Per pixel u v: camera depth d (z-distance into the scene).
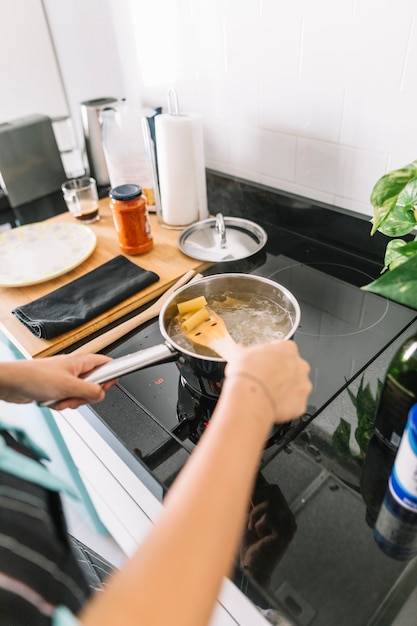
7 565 0.33
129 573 0.26
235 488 0.29
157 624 0.24
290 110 0.92
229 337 0.61
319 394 0.63
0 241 1.03
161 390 0.66
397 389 0.48
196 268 0.92
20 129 1.22
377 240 0.92
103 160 1.28
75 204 1.11
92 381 0.54
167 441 0.58
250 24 0.89
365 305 0.81
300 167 0.98
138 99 1.26
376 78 0.77
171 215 1.05
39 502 0.38
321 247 0.99
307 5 0.79
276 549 0.45
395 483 0.47
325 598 0.42
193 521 0.27
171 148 0.96
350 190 0.92
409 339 0.48
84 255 0.96
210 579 0.26
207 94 1.07
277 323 0.68
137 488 0.61
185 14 1.00
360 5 0.73
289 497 0.50
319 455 0.54
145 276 0.87
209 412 0.62
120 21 1.15
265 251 0.99
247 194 1.11
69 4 1.25
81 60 1.34
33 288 0.91
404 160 0.80
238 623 0.52
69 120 1.40
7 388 0.50
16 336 0.79
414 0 0.67
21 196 1.28
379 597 0.42
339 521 0.48
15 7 1.26
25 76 1.36
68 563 0.37
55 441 0.94
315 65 0.84
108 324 0.82
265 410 0.34
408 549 0.45
